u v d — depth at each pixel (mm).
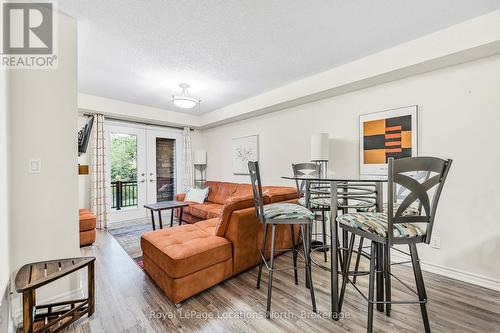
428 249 2406
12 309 1546
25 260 1593
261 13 1879
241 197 2383
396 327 1565
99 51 2459
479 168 2133
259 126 4430
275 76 3174
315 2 1763
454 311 1732
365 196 2027
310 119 3557
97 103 4020
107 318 1684
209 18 1932
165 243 2094
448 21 1996
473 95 2166
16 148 1562
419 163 1289
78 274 1864
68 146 1771
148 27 2041
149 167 5137
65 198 1752
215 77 3191
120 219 4684
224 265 2146
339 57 2646
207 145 5867
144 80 3275
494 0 1739
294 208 1936
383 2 1768
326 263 2604
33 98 1637
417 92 2502
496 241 2045
